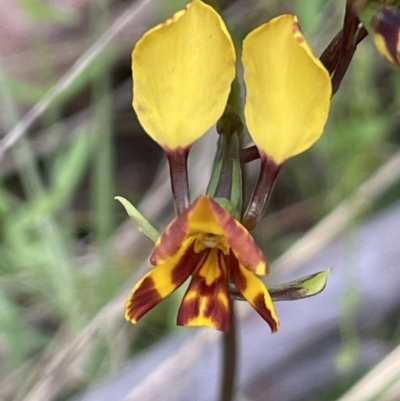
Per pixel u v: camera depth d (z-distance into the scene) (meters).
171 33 0.12
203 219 0.12
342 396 0.16
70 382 0.18
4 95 0.18
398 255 0.17
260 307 0.12
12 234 0.17
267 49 0.12
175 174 0.12
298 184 0.19
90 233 0.20
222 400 0.15
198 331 0.17
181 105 0.12
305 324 0.17
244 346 0.17
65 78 0.17
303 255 0.17
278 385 0.17
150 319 0.18
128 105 0.21
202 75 0.12
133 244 0.19
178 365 0.17
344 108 0.18
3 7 0.21
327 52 0.12
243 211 0.13
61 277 0.17
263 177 0.12
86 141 0.18
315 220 0.19
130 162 0.21
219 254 0.12
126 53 0.21
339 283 0.17
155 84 0.12
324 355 0.17
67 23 0.21
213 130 0.18
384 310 0.17
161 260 0.12
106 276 0.18
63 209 0.19
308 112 0.12
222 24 0.12
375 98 0.18
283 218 0.19
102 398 0.17
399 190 0.19
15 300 0.19
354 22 0.12
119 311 0.17
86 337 0.17
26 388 0.17
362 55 0.17
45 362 0.17
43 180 0.20
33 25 0.19
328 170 0.18
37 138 0.20
